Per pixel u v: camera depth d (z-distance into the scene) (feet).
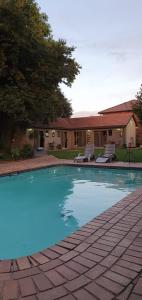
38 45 64.34
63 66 71.97
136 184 36.78
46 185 38.09
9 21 58.80
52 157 69.97
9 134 77.87
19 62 67.41
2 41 61.31
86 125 112.16
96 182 38.99
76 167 51.75
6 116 71.61
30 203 29.04
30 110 66.69
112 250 11.73
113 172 46.80
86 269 10.12
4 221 23.09
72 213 24.73
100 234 13.70
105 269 10.07
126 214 17.19
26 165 51.37
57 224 21.84
